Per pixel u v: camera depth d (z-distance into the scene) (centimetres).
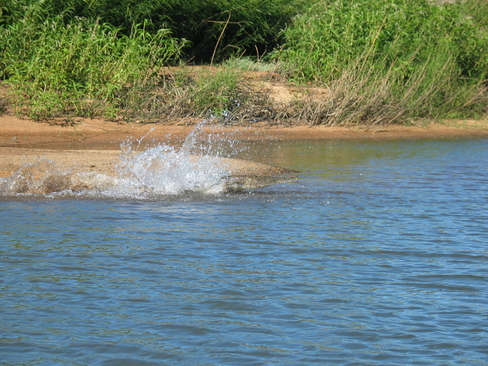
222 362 714
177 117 2930
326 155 2341
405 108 3262
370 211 1441
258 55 3666
